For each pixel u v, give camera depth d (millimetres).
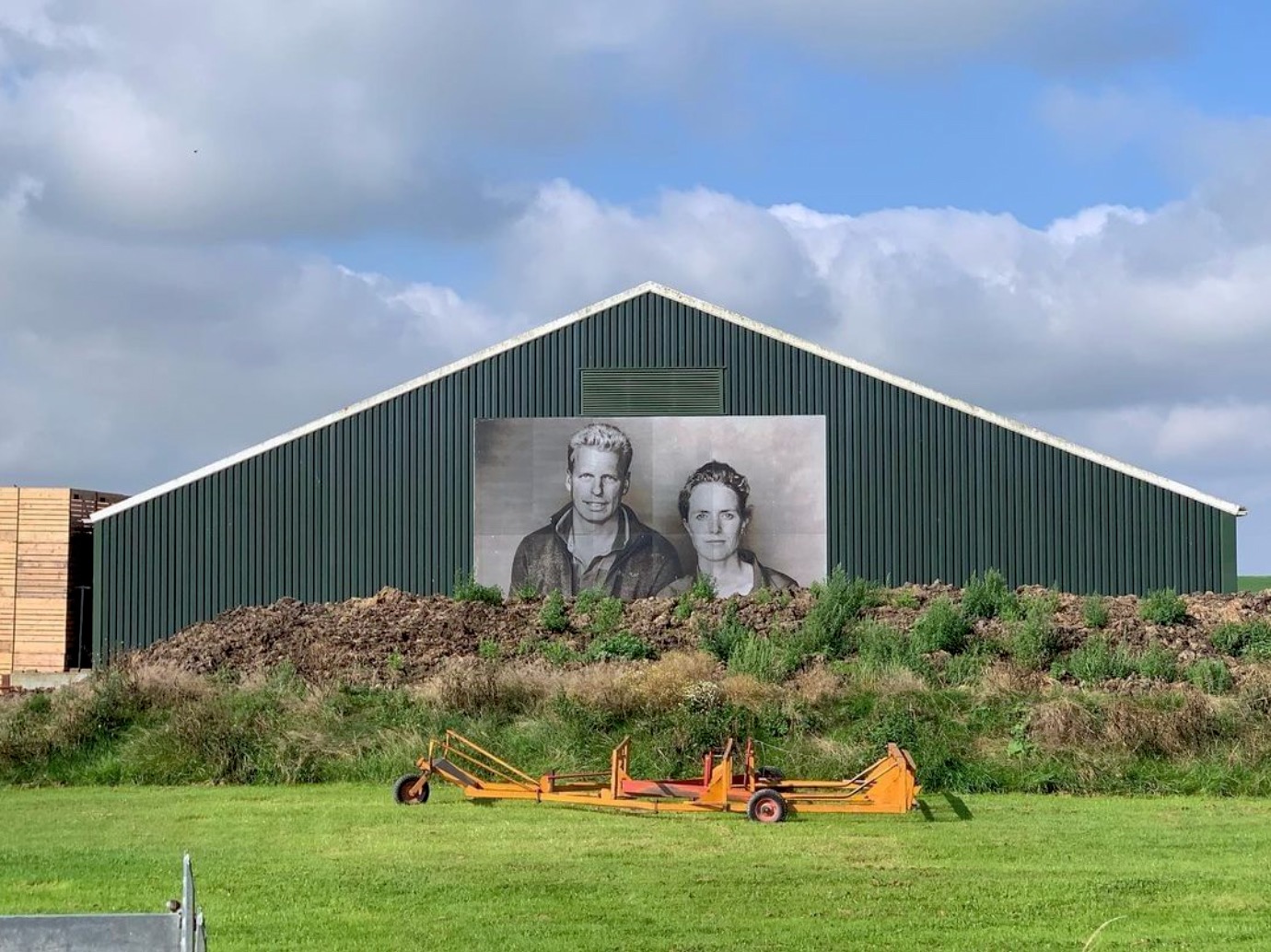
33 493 34125
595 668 21531
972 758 17750
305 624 27516
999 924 10648
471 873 12461
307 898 11492
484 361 33594
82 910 11039
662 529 33000
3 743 18359
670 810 15430
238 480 33625
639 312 33438
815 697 19062
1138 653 23188
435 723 19109
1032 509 32531
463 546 33344
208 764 17953
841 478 32844
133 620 33406
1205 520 32312
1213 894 11617
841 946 10039
